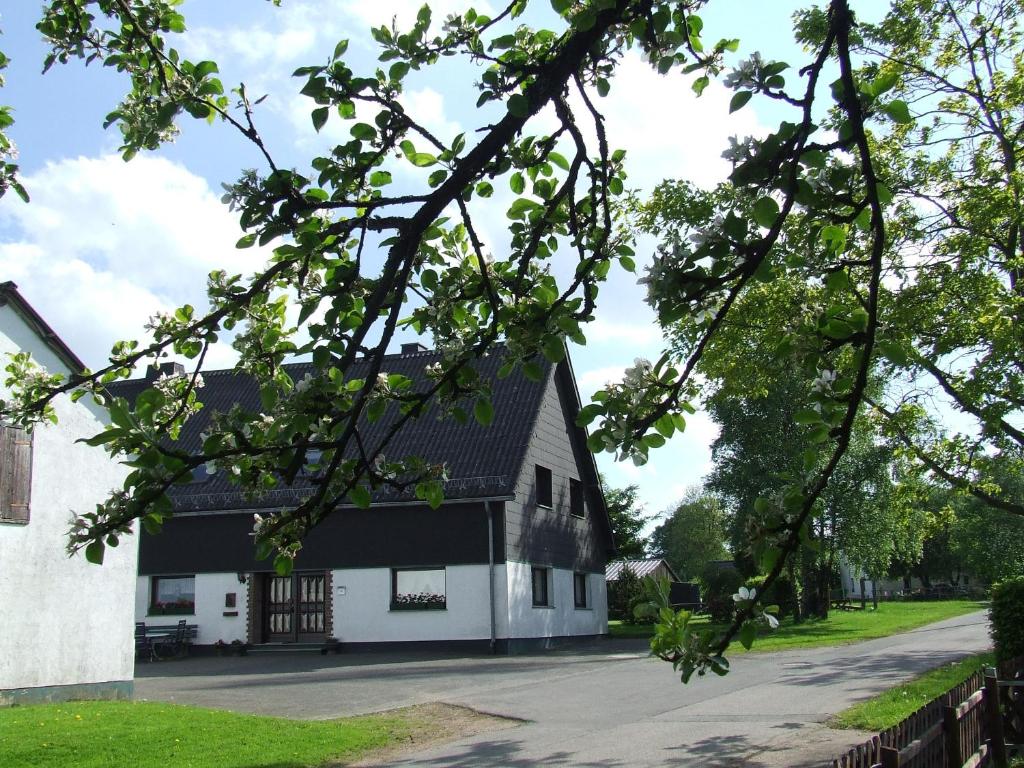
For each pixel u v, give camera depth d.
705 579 42.56
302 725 11.27
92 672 13.86
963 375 17.08
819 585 39.19
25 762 9.00
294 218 3.72
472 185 4.32
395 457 26.00
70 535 3.07
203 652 25.69
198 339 4.00
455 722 11.77
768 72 2.85
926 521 22.09
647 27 3.70
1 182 4.78
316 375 3.51
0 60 4.82
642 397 3.25
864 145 2.80
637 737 10.17
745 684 14.59
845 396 3.13
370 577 25.02
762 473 35.59
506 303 4.10
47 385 4.33
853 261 3.10
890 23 17.42
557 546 27.97
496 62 4.09
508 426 26.50
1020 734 8.55
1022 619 14.41
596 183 4.63
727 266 2.83
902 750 5.30
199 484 26.97
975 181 17.28
